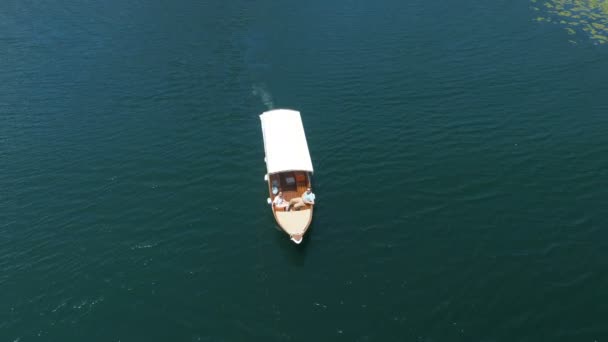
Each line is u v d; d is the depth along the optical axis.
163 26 90.88
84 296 37.94
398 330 34.56
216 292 38.06
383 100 64.44
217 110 63.81
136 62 77.06
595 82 66.00
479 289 37.31
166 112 63.53
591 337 33.41
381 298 37.00
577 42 78.06
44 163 53.50
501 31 83.31
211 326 35.41
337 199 47.16
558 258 39.53
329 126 59.41
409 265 39.66
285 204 43.66
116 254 41.78
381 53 77.62
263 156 54.59
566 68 69.94
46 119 61.75
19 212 46.44
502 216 44.09
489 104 62.12
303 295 37.53
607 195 45.97
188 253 41.75
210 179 50.97
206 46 82.50
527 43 78.44
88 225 44.94
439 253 40.66
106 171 52.28
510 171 49.84
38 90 68.44
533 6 94.50
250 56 78.56
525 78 67.88
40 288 38.59
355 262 40.16
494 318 35.09
